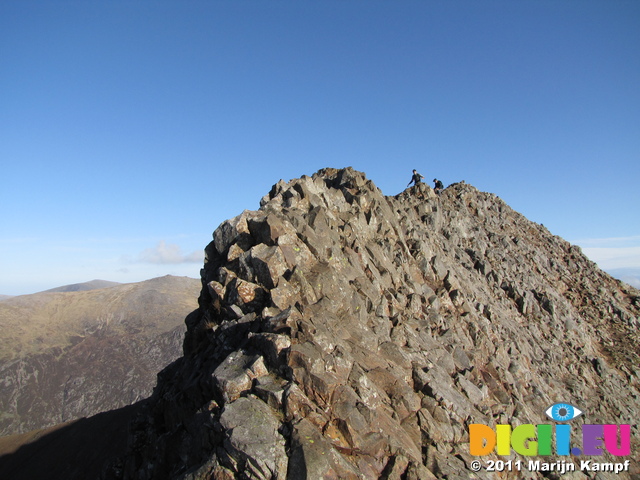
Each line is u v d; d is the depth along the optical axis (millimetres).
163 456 20406
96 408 151750
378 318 25891
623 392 38688
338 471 14977
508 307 43062
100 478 26594
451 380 24891
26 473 43344
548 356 38812
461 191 65625
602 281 59812
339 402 17297
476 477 19141
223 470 14891
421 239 38125
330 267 25172
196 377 22094
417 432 20016
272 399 16766
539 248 61969
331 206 33562
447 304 33062
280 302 21828
